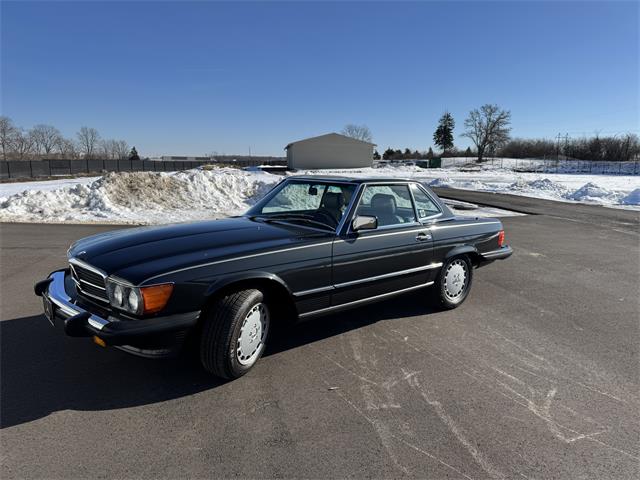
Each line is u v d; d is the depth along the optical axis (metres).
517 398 3.15
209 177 16.81
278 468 2.36
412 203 4.57
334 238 3.75
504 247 5.53
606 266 7.44
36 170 40.47
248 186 17.41
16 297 5.12
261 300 3.29
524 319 4.79
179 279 2.91
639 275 6.86
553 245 9.33
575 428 2.80
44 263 6.80
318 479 2.28
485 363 3.69
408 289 4.47
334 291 3.76
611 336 4.36
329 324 4.48
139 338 2.76
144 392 3.10
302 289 3.53
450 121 112.06
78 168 46.12
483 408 3.01
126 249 3.29
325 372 3.46
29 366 3.45
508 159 86.44
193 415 2.84
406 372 3.49
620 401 3.14
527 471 2.38
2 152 73.19
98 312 3.02
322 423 2.78
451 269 4.91
